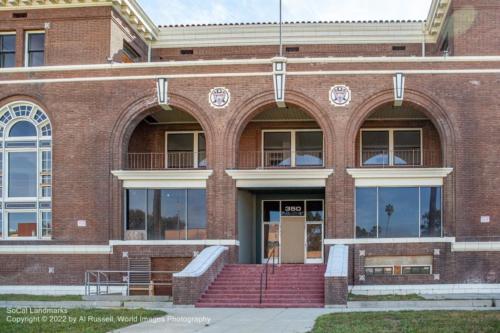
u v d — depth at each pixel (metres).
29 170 34.44
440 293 31.31
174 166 37.72
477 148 32.38
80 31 34.75
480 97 32.59
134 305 27.50
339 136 32.81
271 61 33.22
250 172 32.94
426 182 32.69
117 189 33.50
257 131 37.56
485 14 33.69
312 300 27.59
